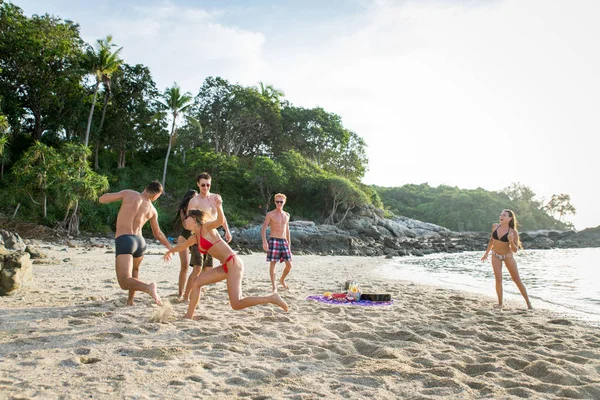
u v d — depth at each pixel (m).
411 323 5.39
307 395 2.84
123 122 43.09
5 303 5.90
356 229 45.28
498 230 7.41
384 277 13.40
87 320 4.82
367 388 3.02
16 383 2.85
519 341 4.57
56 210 31.53
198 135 49.34
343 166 60.19
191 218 5.09
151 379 3.06
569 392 3.04
